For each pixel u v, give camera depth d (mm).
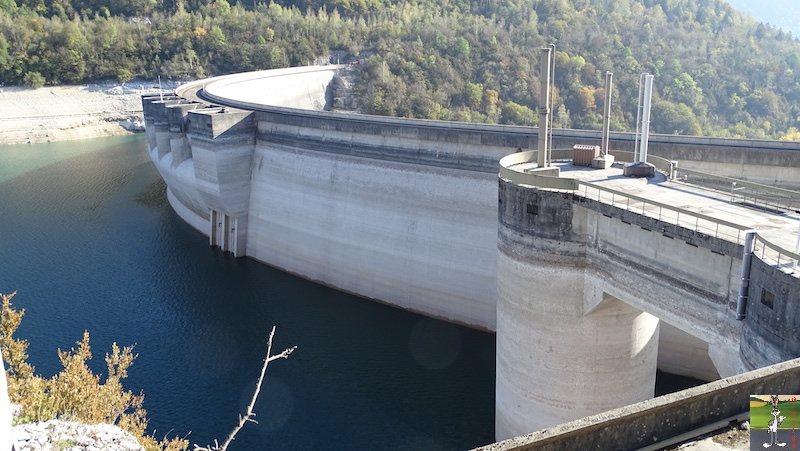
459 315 56375
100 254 75875
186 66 187500
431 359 50688
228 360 51062
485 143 53469
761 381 14648
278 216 71375
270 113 71688
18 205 97438
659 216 26547
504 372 35188
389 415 43688
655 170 36500
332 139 65375
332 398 45688
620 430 13414
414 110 156375
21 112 165875
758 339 21891
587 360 31875
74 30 178000
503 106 156375
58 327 56250
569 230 30531
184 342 53969
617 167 38375
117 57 181375
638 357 32344
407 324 56969
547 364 32688
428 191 57469
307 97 163250
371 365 49875
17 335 54406
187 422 43094
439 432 41844
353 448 40406
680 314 26047
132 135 171750
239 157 73312
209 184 74500
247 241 76125
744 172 44562
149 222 89562
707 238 24062
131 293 64312
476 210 54469
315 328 56469
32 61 170500
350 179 63625
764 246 22172
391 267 60438
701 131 145500
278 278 69188
